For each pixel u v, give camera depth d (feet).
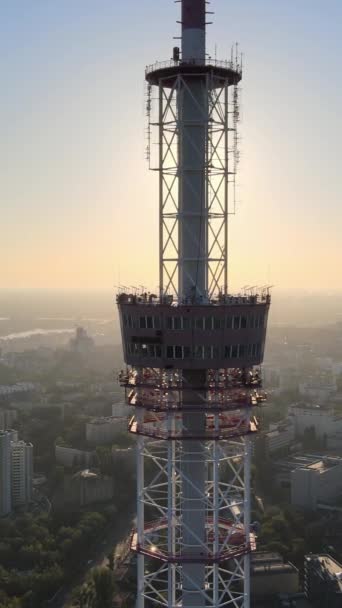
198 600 513.86
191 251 511.81
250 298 509.35
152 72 511.81
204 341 493.77
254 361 513.86
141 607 512.63
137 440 514.68
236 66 513.04
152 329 499.92
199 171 508.94
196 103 508.53
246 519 508.53
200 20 518.78
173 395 504.02
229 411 534.78
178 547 579.89
